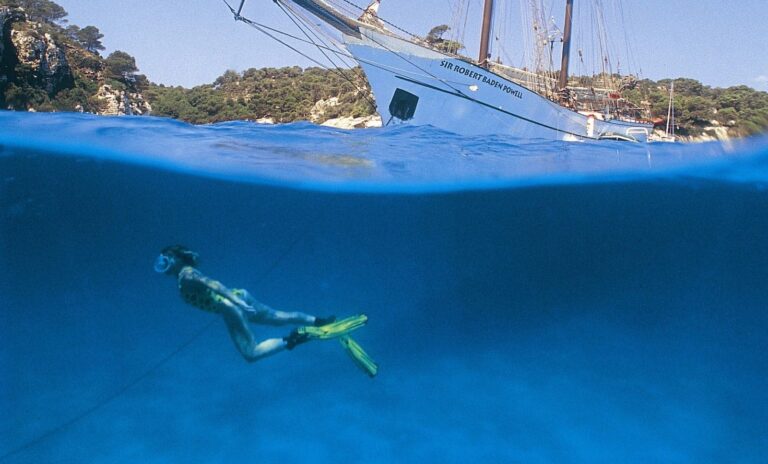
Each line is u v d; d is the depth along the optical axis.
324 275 18.52
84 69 62.66
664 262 13.67
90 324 13.18
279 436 6.30
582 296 13.46
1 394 7.92
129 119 10.44
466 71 19.72
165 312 14.03
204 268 19.98
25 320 13.59
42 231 14.40
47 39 51.84
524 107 20.83
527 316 11.93
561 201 12.56
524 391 7.56
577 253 14.91
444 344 9.98
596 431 6.39
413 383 7.82
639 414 6.89
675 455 5.87
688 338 10.55
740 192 10.37
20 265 14.29
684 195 11.22
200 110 81.62
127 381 8.18
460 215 14.35
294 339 5.04
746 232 11.77
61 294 15.94
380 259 17.62
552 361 8.89
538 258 15.90
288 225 16.61
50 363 9.90
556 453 5.90
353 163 10.23
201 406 7.14
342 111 75.00
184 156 9.89
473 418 6.73
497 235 15.23
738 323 11.98
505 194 12.11
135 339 11.77
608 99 29.64
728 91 69.31
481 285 15.25
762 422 6.62
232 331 5.04
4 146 9.99
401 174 10.25
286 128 12.22
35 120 9.27
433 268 17.17
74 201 13.83
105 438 6.37
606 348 9.68
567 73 32.16
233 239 18.59
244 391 7.54
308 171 10.33
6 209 12.81
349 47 19.14
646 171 9.80
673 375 8.34
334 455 5.88
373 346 9.98
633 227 13.22
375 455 5.88
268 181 11.43
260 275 19.42
